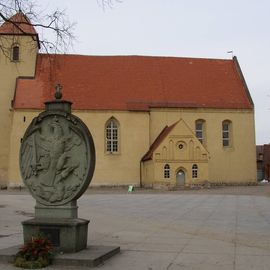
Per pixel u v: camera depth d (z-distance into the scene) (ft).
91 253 37.81
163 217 74.43
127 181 207.41
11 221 69.15
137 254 40.47
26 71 211.82
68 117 40.55
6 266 35.32
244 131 219.41
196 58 238.89
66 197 39.88
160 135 210.79
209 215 77.51
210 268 34.78
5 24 72.43
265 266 35.40
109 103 210.59
